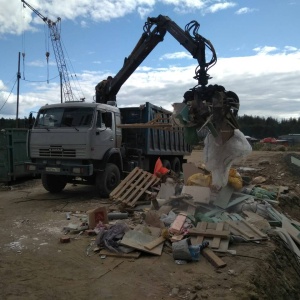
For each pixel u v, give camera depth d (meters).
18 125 28.55
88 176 10.30
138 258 5.68
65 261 5.57
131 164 11.52
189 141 6.05
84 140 9.64
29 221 7.91
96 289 4.67
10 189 12.64
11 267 5.35
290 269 6.31
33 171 10.23
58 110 10.25
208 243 5.95
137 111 12.33
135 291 4.62
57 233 6.99
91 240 6.52
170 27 10.49
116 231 6.23
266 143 51.53
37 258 5.70
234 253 5.81
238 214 7.80
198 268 5.30
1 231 7.16
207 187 8.35
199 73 6.88
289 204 10.13
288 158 17.73
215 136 6.07
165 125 9.93
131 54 11.74
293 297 5.66
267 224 7.31
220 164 6.50
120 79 12.16
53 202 9.95
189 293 4.56
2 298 4.41
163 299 4.43
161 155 13.61
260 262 5.57
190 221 6.99
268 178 14.88
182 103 5.92
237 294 4.54
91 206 9.29
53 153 10.02
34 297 4.45
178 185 9.31
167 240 6.25
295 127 83.56
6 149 13.18
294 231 7.55
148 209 8.26
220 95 5.70
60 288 4.69
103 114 10.34
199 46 7.68
